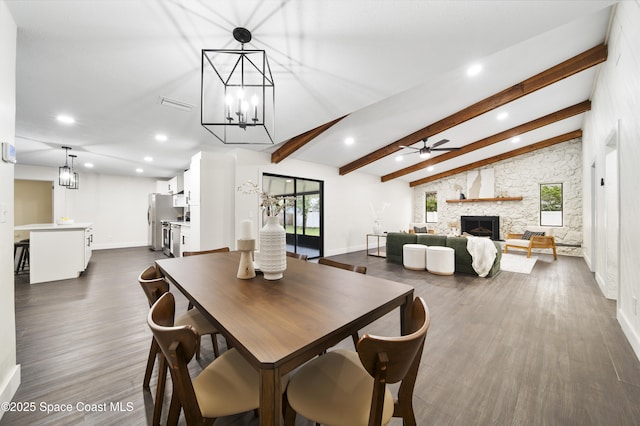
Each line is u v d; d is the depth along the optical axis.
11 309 1.59
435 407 1.46
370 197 7.91
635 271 2.09
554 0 1.58
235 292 1.30
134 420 1.37
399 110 4.10
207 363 1.93
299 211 6.20
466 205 8.55
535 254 6.60
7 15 1.57
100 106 2.86
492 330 2.40
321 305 1.12
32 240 3.82
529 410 1.44
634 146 2.13
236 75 2.37
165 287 1.42
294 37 1.90
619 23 2.48
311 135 4.36
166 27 1.79
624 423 1.34
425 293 3.48
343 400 0.96
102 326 2.45
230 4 1.61
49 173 6.11
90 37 1.86
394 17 1.72
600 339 2.21
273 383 0.71
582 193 6.30
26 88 2.47
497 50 2.05
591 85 4.17
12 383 1.53
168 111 3.02
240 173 4.73
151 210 7.33
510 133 5.74
